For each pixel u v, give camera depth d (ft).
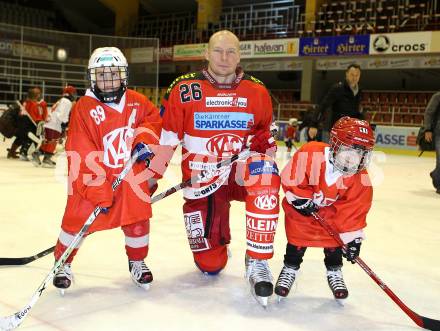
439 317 7.70
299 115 55.62
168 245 11.17
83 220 7.82
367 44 50.26
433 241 12.62
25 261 9.18
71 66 50.55
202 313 7.41
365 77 63.82
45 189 18.35
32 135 26.53
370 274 7.54
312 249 11.27
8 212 13.97
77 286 8.35
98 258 9.93
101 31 84.33
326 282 9.09
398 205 17.83
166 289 8.37
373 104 56.39
